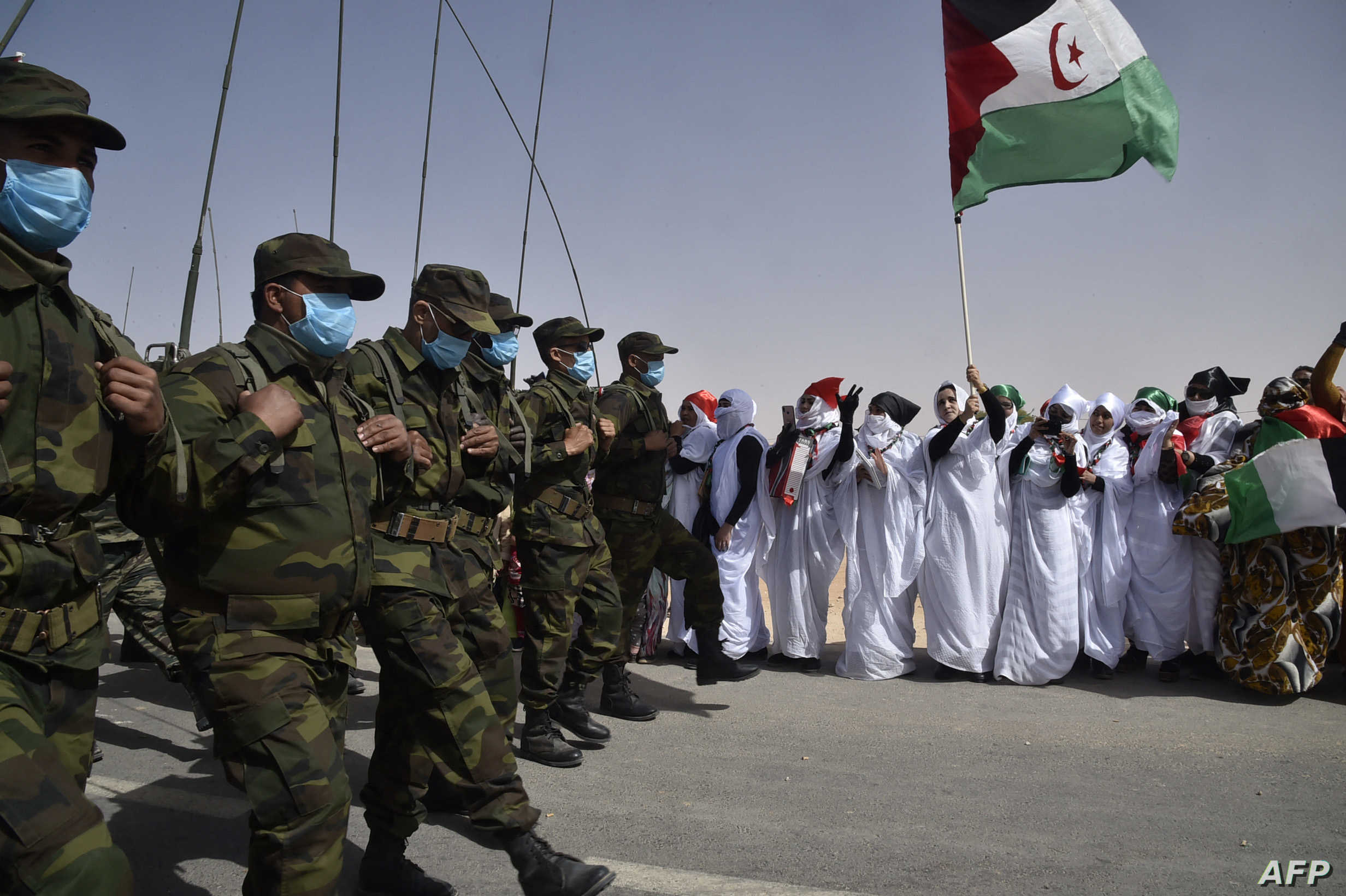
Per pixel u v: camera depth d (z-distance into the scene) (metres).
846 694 6.10
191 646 2.42
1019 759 4.66
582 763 4.57
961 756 4.71
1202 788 4.21
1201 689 6.21
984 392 6.40
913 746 4.88
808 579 6.85
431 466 3.29
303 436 2.56
